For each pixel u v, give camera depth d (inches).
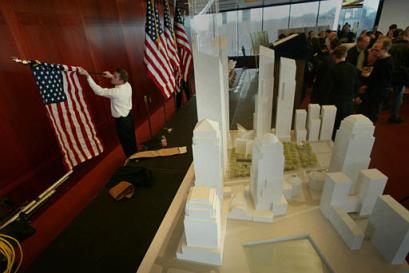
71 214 92.0
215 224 30.5
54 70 85.4
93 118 128.1
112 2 140.1
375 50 108.0
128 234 74.5
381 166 102.7
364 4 303.4
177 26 158.1
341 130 44.4
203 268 32.8
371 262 32.5
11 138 87.0
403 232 29.0
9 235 45.9
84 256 67.7
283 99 66.5
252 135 69.9
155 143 136.6
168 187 95.9
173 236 38.4
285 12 347.6
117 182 97.0
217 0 58.0
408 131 132.8
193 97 228.2
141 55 176.4
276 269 33.5
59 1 102.9
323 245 35.5
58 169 106.4
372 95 107.6
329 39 182.7
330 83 101.1
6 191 85.7
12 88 86.6
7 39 83.7
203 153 37.7
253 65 302.2
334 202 38.6
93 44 125.2
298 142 68.7
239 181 52.7
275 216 41.7
